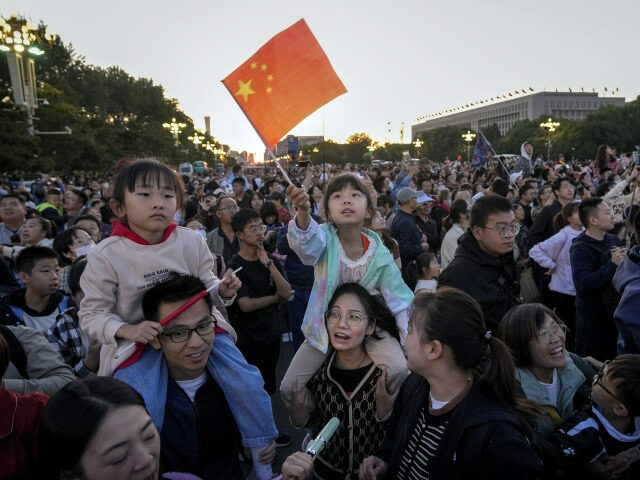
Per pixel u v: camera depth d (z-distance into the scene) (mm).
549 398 2660
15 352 2396
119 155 53469
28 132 30375
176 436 2020
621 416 2371
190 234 2174
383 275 2605
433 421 1860
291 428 4590
